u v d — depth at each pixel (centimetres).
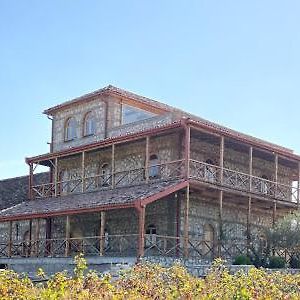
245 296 839
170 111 3080
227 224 2778
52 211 2602
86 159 3069
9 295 844
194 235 2592
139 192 2338
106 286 876
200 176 2614
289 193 3127
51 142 3381
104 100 3048
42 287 906
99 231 2847
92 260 2327
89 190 2941
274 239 2523
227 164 2805
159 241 2525
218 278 1116
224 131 2464
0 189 3831
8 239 3147
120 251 2677
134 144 2794
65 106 3288
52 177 3300
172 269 1280
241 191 2553
